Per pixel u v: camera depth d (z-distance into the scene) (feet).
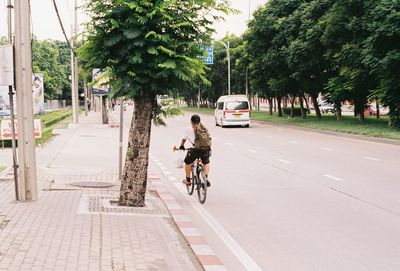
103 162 55.52
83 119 170.91
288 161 55.47
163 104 31.12
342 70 93.91
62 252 20.45
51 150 68.44
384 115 159.33
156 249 21.76
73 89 136.26
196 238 24.06
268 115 173.06
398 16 75.41
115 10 28.84
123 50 28.99
